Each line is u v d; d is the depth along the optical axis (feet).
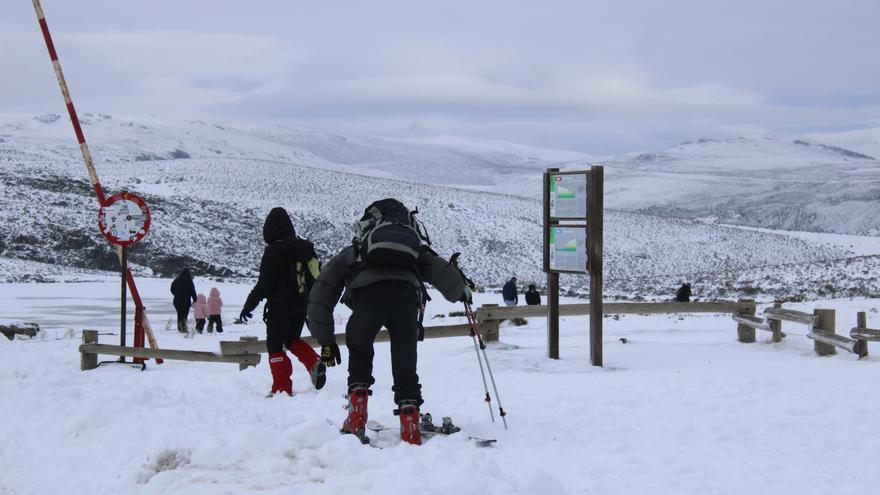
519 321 67.21
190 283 73.97
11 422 23.49
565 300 135.03
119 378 33.40
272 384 30.25
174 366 40.93
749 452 20.12
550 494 16.15
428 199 357.82
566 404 26.21
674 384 29.53
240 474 17.03
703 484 17.28
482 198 382.01
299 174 389.80
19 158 558.15
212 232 248.52
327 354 22.72
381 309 21.04
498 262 285.43
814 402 26.02
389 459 17.75
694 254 316.81
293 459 17.90
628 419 23.90
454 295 22.04
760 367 35.63
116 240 39.88
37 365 33.42
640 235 337.72
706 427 22.72
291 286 29.37
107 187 278.46
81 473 18.69
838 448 20.66
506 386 31.12
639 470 18.39
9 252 196.85
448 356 42.01
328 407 26.14
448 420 21.53
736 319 46.57
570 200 37.81
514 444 20.93
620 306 48.60
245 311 29.48
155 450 18.51
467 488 15.34
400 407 20.56
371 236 21.54
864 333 36.86
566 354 41.19
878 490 16.85
